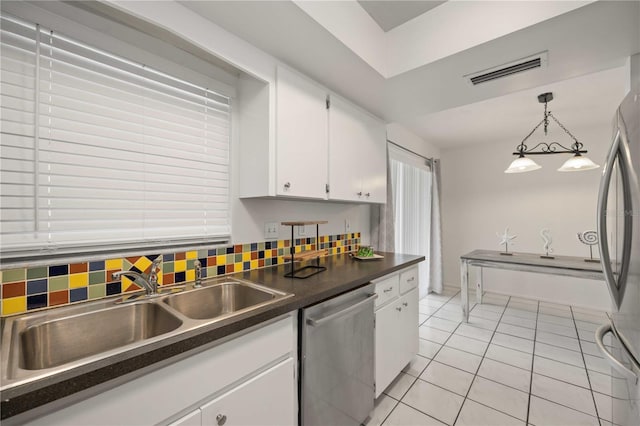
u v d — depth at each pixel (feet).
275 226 6.21
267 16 3.96
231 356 3.02
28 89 3.30
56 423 1.99
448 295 13.64
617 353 3.83
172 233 4.55
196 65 4.82
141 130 4.22
